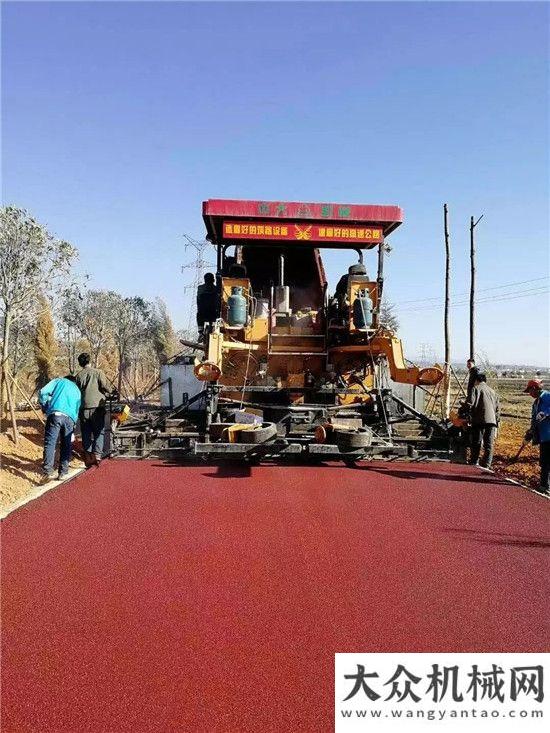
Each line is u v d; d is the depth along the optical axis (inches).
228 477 275.0
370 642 124.7
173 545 180.5
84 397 314.8
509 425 713.0
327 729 98.7
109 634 126.9
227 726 98.7
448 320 808.3
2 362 384.5
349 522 206.1
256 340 368.5
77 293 820.6
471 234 815.1
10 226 493.0
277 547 179.8
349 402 359.3
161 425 330.3
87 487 253.8
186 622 132.1
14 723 98.7
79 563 165.6
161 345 1152.2
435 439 327.3
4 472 274.5
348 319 362.9
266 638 125.7
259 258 441.1
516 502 238.8
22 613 136.0
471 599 145.9
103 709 102.3
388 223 367.6
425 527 202.1
